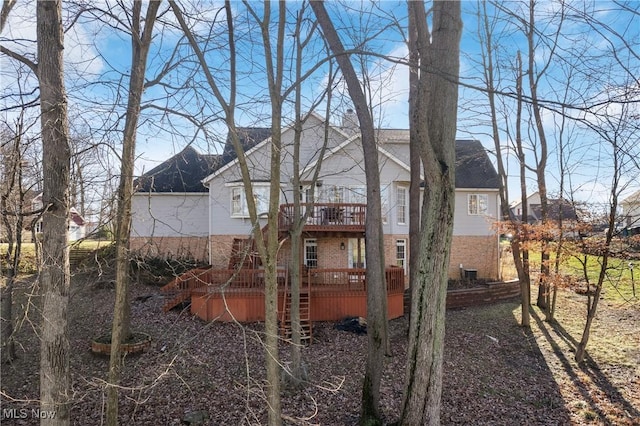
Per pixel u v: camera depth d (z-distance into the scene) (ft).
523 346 41.45
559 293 64.13
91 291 46.57
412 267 39.73
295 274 31.19
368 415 24.57
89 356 33.37
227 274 48.16
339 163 60.85
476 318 50.70
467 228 73.36
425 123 20.36
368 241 25.17
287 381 30.86
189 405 27.04
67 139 18.61
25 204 24.86
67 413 18.37
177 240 68.85
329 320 47.50
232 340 38.93
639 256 34.81
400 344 40.75
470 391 31.27
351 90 26.09
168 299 51.39
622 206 37.55
